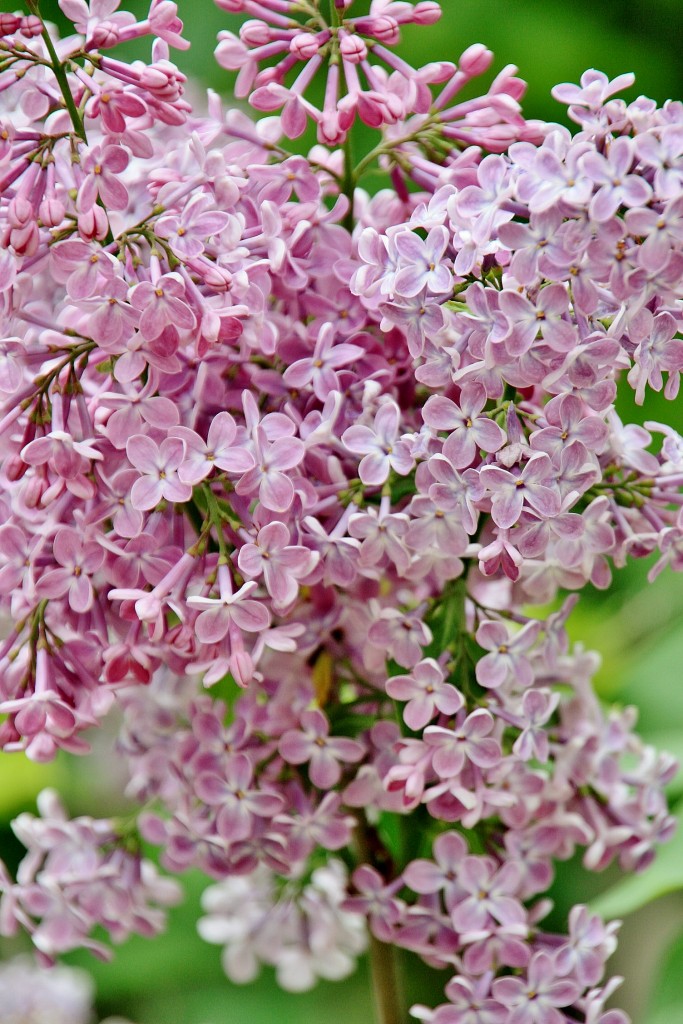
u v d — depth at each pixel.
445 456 0.71
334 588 0.76
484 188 0.71
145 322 0.71
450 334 0.72
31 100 0.73
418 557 0.73
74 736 0.74
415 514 0.73
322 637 0.76
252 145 0.75
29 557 0.73
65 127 0.74
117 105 0.72
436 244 0.72
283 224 0.74
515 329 0.70
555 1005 0.75
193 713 0.77
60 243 0.71
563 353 0.71
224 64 0.76
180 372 0.73
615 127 0.71
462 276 0.72
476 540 0.75
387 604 0.77
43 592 0.73
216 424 0.72
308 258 0.75
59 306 0.76
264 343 0.73
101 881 0.79
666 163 0.70
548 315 0.70
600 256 0.70
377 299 0.73
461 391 0.72
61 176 0.73
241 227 0.73
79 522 0.73
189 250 0.72
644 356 0.71
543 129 0.74
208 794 0.76
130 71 0.72
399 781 0.74
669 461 0.75
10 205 0.72
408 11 0.75
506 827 0.77
